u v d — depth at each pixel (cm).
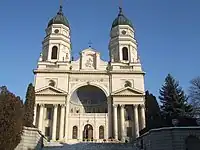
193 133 3288
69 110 6281
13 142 3156
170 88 5938
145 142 3797
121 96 6238
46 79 6391
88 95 6800
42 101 6122
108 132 6062
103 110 6662
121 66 6656
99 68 6669
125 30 7206
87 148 4178
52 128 5922
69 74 6519
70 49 7188
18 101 3328
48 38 6956
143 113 6094
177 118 4069
